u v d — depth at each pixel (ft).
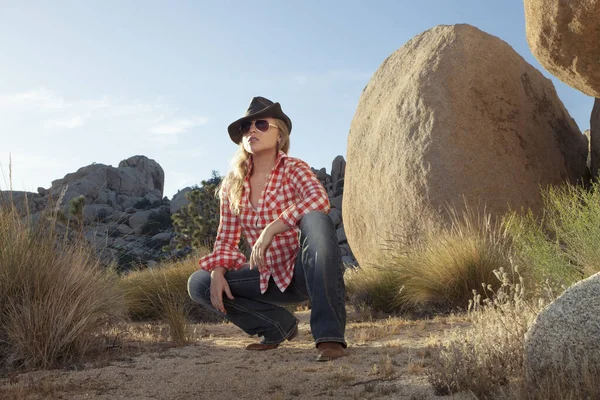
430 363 9.84
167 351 13.10
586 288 7.74
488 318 10.46
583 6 16.93
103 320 14.05
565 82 20.27
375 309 22.59
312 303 11.09
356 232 32.99
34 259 12.87
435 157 27.76
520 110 29.25
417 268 21.68
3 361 11.48
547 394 6.90
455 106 28.43
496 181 27.17
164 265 29.09
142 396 9.05
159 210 118.32
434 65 29.94
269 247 11.69
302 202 11.19
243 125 12.01
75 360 11.90
